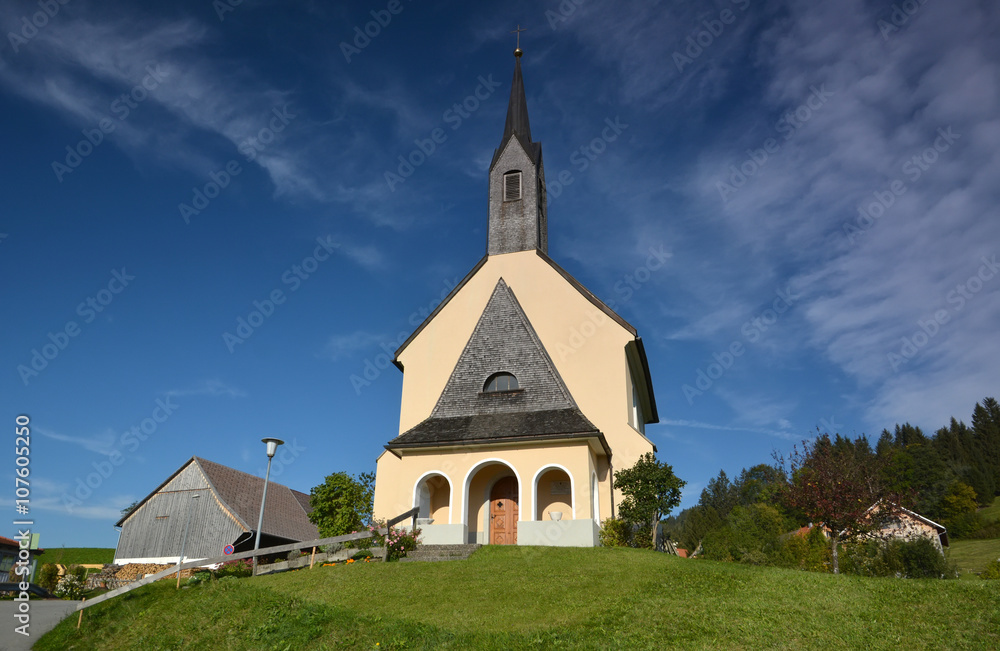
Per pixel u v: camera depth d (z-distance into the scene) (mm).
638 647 11398
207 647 12828
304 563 19609
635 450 26062
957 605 13094
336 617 13312
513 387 27531
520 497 23141
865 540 29094
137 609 15516
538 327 29094
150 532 39312
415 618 13359
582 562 17859
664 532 27672
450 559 19219
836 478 26938
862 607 13352
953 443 94438
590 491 22906
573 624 12648
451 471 24094
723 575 16078
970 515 67750
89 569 38125
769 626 12336
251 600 14797
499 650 11375
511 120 35969
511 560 18281
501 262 31125
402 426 28891
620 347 27859
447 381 28875
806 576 16016
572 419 24703
